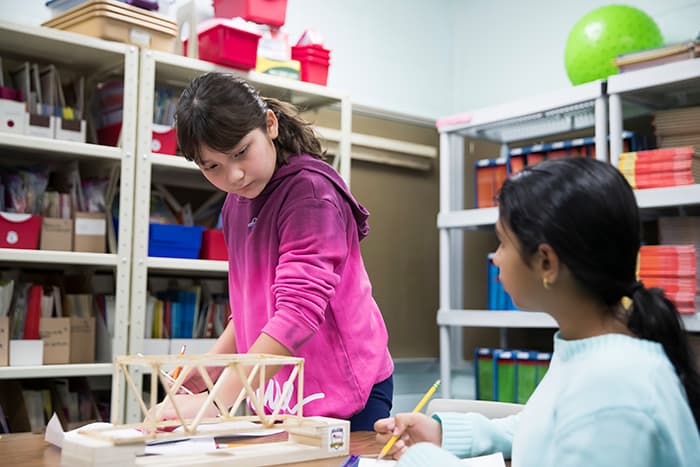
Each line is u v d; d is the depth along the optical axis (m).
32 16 2.65
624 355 0.69
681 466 0.65
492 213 3.02
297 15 3.30
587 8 3.32
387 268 3.52
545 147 3.00
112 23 2.34
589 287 0.72
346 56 3.48
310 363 1.32
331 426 1.00
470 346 3.63
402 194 3.62
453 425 0.98
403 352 3.54
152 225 2.45
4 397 2.38
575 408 0.68
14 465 0.91
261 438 1.06
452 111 3.88
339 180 1.31
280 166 1.31
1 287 2.23
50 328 2.30
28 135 2.26
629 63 2.59
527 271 0.75
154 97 2.54
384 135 3.58
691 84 2.49
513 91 3.63
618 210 0.70
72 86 2.57
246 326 1.39
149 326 2.52
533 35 3.55
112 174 2.44
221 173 1.23
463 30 3.89
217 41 2.49
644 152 2.51
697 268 2.41
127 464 0.86
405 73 3.70
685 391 0.69
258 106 1.22
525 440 0.76
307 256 1.20
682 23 3.01
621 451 0.64
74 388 2.48
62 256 2.22
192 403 1.09
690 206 2.65
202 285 2.77
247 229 1.36
